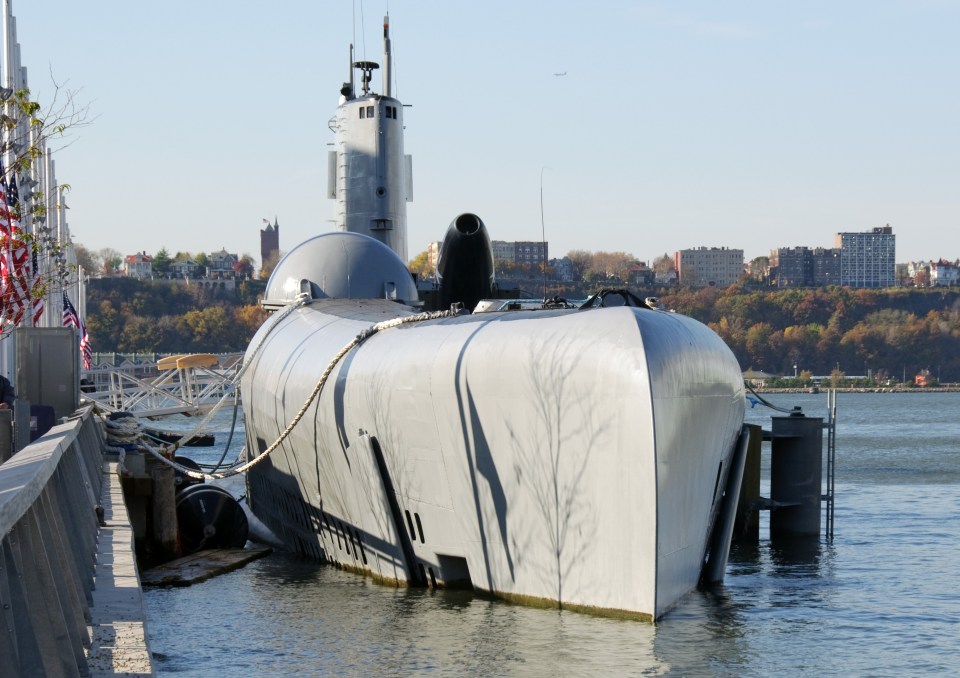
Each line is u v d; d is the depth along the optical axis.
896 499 67.69
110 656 16.91
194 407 83.81
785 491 49.16
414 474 32.28
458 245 45.44
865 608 33.97
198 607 34.59
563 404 27.30
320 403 37.12
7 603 12.52
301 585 37.34
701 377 28.19
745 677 25.67
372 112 55.34
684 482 27.88
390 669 25.89
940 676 26.42
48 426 39.69
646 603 26.78
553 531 28.39
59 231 70.25
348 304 47.16
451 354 30.52
